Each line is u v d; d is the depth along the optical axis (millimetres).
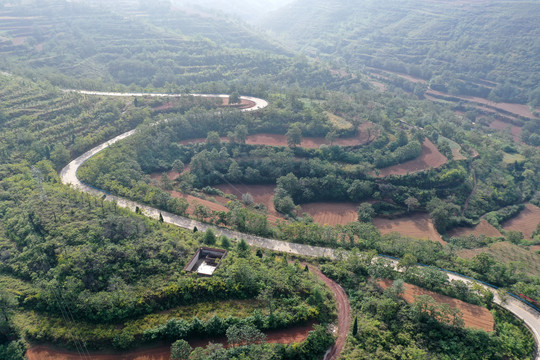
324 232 136000
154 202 150125
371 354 88562
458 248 144250
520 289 110875
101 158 173000
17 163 165750
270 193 187750
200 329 91688
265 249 127938
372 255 121188
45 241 115562
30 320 97500
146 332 89938
